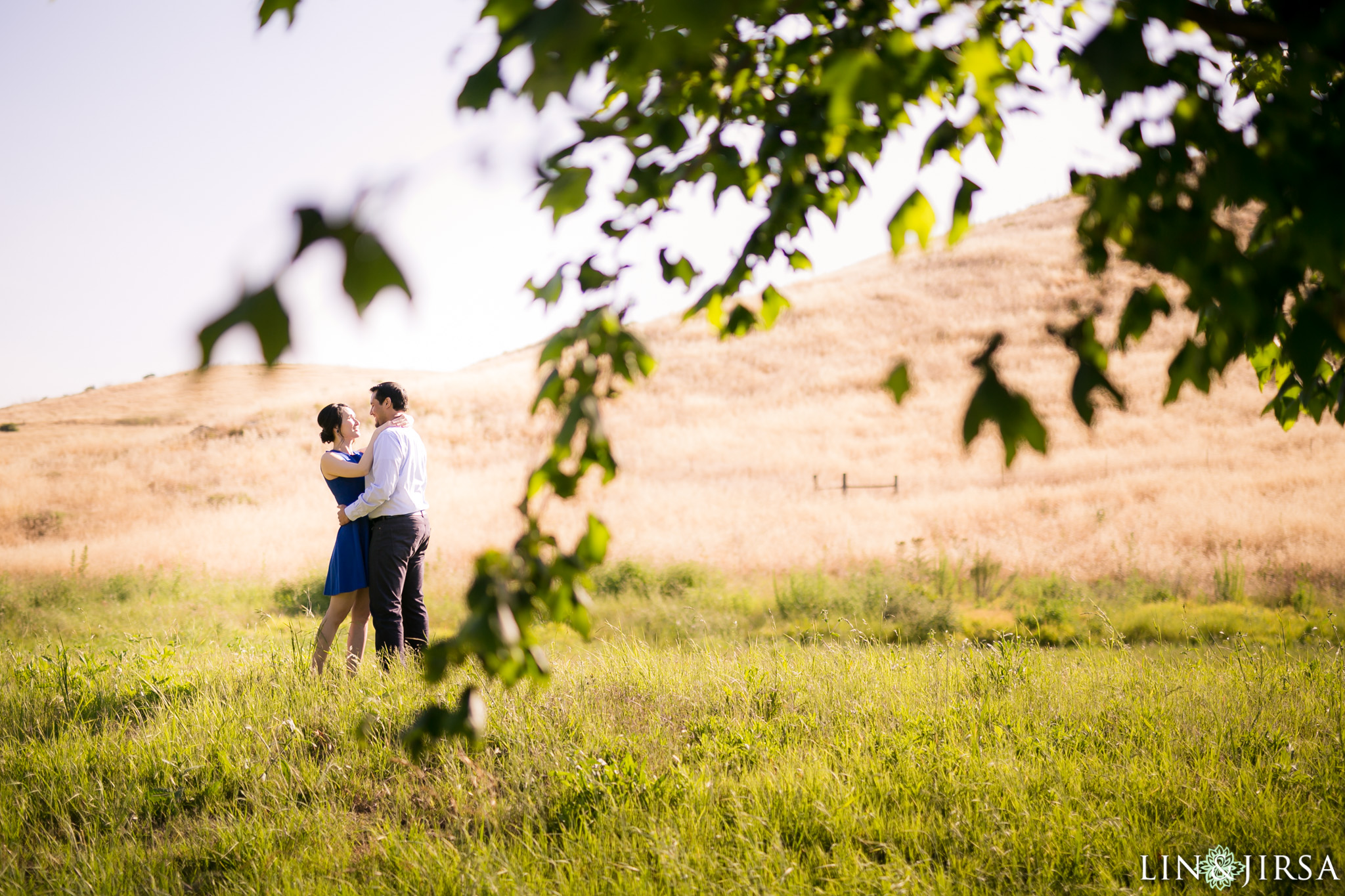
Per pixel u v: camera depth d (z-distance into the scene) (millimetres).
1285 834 2820
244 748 3680
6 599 10922
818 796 3113
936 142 1666
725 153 1797
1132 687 4625
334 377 51125
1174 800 3125
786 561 13789
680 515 18109
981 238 47344
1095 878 2643
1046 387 26266
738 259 2164
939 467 21625
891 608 9008
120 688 4578
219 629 9039
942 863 2805
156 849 2992
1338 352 1450
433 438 27328
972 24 1373
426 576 12266
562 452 1501
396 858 2809
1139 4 1264
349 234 809
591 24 1000
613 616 9078
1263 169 1331
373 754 3600
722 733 3805
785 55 1768
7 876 2771
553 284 1754
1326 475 17891
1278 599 10469
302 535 18641
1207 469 19375
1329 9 1273
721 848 2773
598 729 3889
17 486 24250
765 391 30109
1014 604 10375
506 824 3068
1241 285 1406
